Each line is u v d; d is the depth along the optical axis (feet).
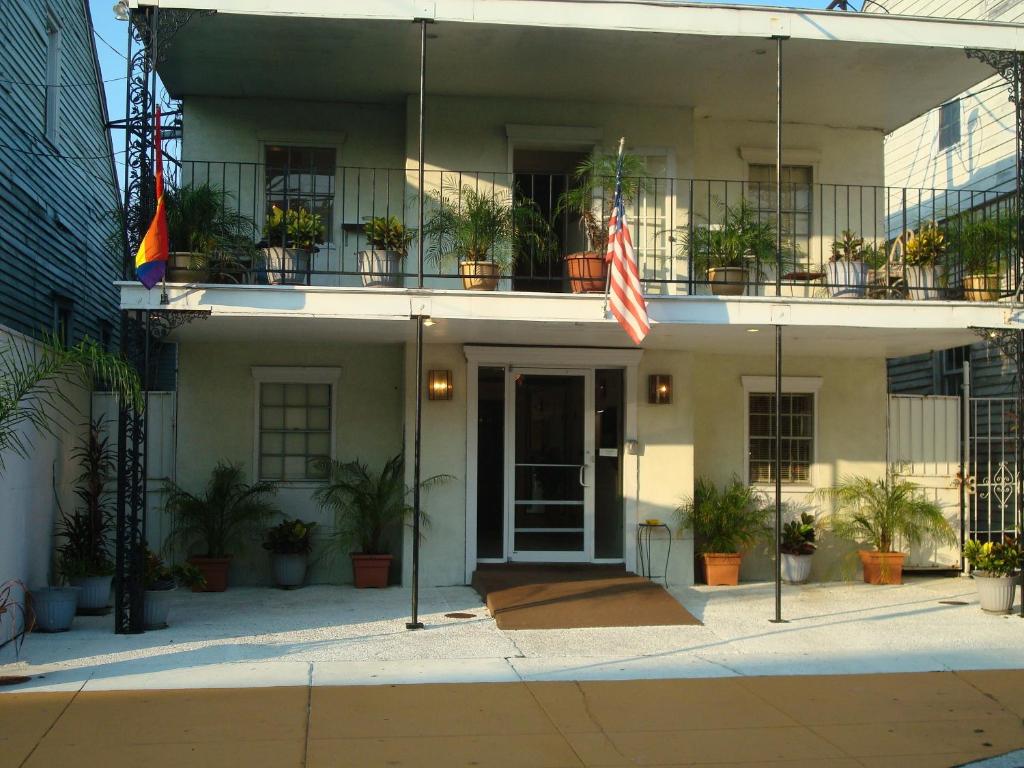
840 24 31.19
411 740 19.11
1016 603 33.01
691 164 38.01
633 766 17.98
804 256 39.81
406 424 36.01
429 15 29.19
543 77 35.09
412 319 30.22
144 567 28.37
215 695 21.75
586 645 26.96
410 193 36.55
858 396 40.60
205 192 30.71
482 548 36.81
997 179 45.98
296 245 32.58
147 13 28.22
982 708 21.84
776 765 18.17
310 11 28.55
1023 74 32.68
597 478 37.58
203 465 36.96
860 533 39.09
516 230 33.45
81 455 33.04
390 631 28.35
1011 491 41.39
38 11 41.55
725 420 39.88
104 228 53.01
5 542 27.09
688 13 30.37
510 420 37.06
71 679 22.86
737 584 37.65
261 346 37.50
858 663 25.55
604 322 30.89
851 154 40.81
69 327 46.91
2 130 36.94
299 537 35.58
